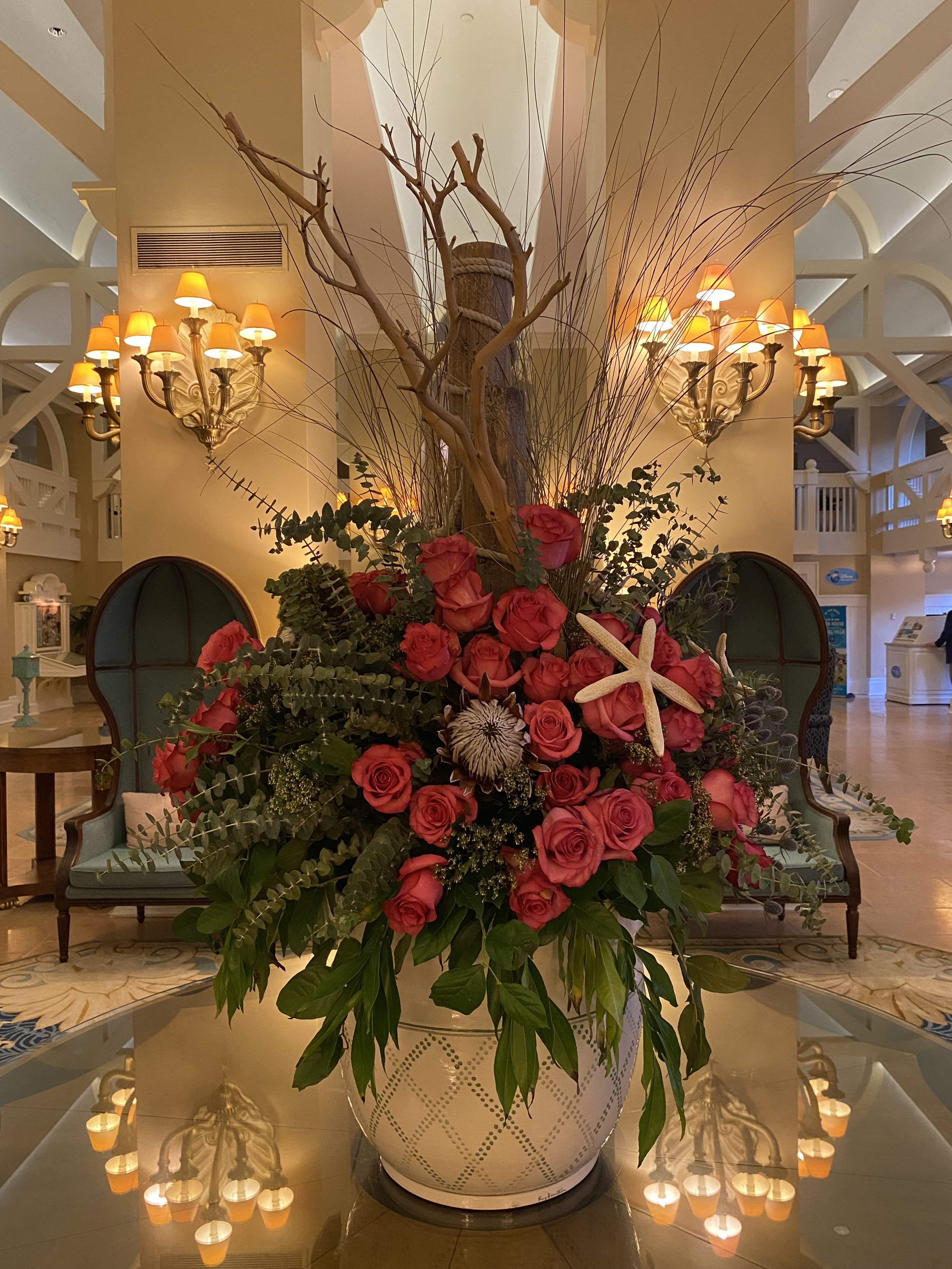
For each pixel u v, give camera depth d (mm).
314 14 4230
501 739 774
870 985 3250
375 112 5266
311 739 885
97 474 14430
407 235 6742
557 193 4242
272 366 4070
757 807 984
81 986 3293
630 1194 933
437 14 4641
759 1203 917
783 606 3822
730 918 3951
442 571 847
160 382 4113
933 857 4973
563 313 1133
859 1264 821
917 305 12797
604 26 3979
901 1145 1033
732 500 4070
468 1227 877
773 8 3980
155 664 4062
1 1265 832
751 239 3951
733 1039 1334
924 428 15969
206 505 4105
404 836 808
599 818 773
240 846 824
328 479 4285
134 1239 867
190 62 4113
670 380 3945
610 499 958
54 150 9445
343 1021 837
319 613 917
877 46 6926
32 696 12484
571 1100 867
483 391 861
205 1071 1245
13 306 10977
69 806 6328
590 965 809
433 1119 859
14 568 12930
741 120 3936
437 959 851
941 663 13719
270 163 4082
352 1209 912
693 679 864
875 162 8477
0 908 4254
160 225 4113
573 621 905
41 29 7250
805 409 4133
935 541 13570
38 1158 1021
